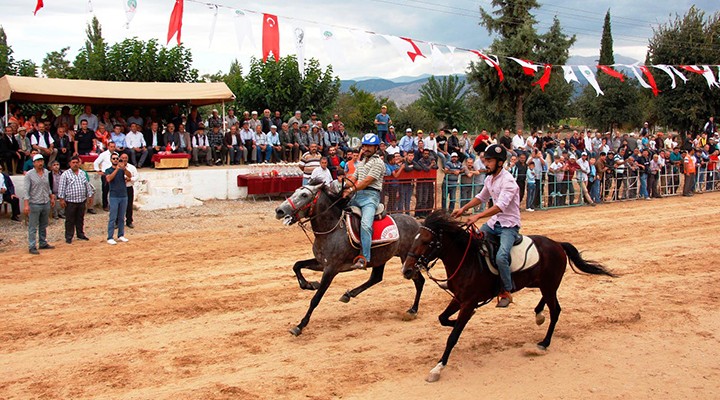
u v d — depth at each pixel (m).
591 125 45.12
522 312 9.23
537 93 39.78
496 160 7.04
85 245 13.23
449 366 7.07
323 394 6.25
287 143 21.28
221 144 20.62
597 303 9.78
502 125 40.66
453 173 18.11
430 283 10.97
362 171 8.40
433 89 51.69
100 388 6.32
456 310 7.34
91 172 17.22
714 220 18.33
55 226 14.77
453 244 6.84
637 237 15.62
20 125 18.12
